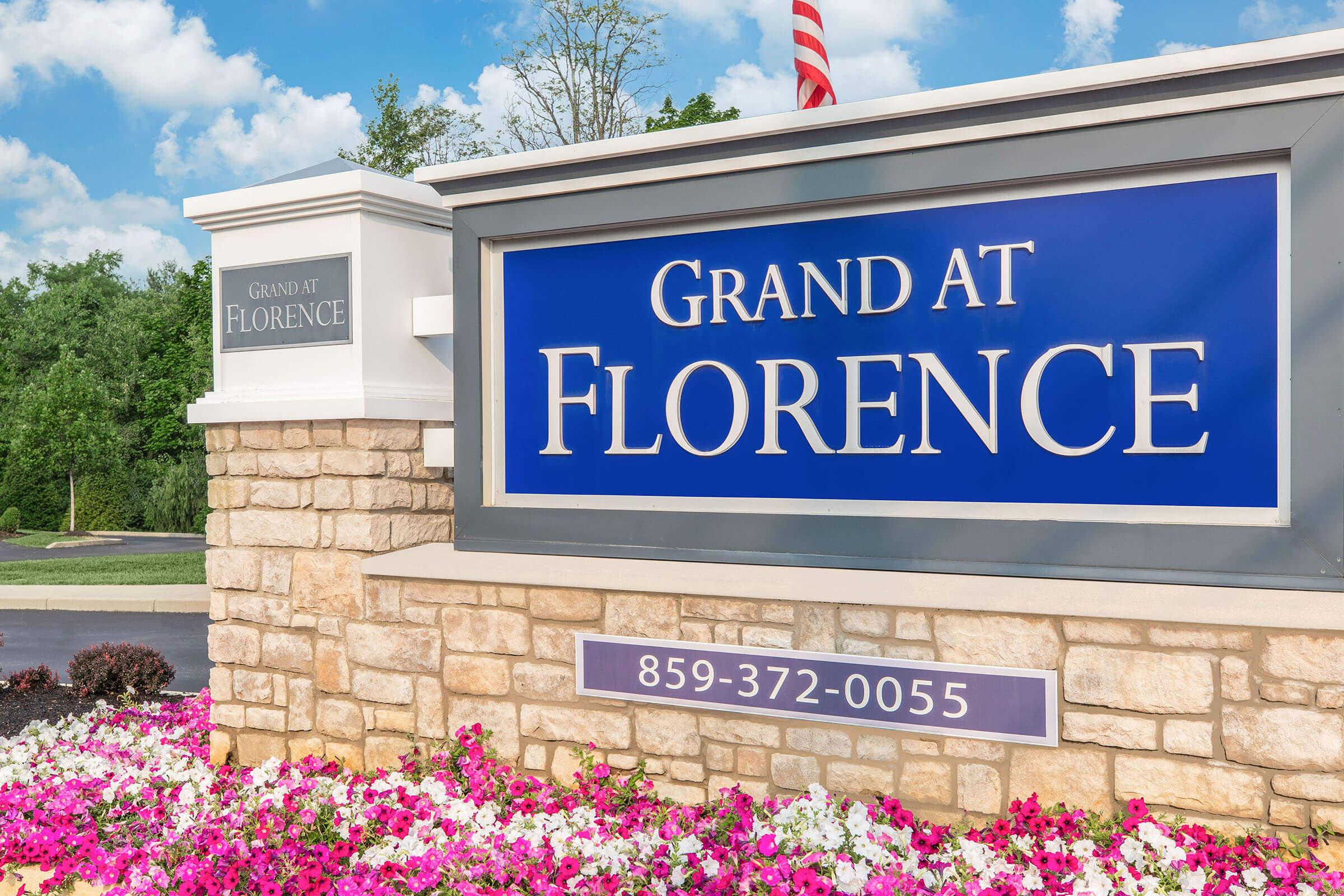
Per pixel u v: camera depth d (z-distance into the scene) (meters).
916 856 3.54
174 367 34.66
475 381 4.99
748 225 4.44
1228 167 3.64
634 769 4.45
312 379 5.24
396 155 24.45
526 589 4.67
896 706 3.96
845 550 4.21
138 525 34.91
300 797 4.55
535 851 3.82
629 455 4.73
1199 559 3.65
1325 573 3.49
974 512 4.05
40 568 18.84
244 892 3.94
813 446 4.33
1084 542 3.81
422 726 4.93
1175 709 3.56
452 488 5.55
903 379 4.16
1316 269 3.48
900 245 4.16
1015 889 3.23
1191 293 3.70
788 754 4.16
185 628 12.48
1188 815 3.56
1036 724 3.74
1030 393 3.94
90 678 7.98
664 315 4.62
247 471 5.42
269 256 5.38
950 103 3.85
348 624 5.12
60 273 66.38
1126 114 3.67
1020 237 3.95
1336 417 3.46
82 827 4.73
